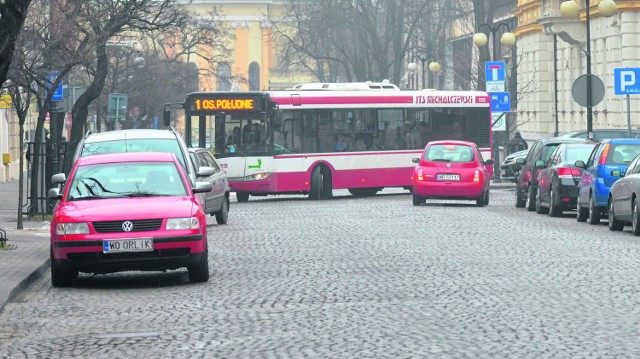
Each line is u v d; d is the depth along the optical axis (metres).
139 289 29.17
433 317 22.59
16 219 54.72
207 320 22.98
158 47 143.00
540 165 58.03
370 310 23.77
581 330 20.70
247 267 33.25
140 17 62.44
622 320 21.84
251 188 71.12
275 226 49.97
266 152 71.12
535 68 126.25
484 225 48.78
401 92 76.38
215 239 43.75
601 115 104.06
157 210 29.48
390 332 20.81
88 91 59.91
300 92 72.69
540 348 18.88
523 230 45.88
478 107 79.00
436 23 137.25
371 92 75.25
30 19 47.50
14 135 109.31
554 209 54.25
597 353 18.36
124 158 31.80
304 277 30.22
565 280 28.59
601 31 104.00
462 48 153.00
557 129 110.06
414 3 131.75
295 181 72.06
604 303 24.27
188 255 29.33
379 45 132.75
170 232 29.25
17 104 47.31
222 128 70.94
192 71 135.50
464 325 21.50
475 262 33.31
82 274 33.75
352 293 26.64
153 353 19.34
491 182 91.81
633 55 93.88
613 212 45.44
